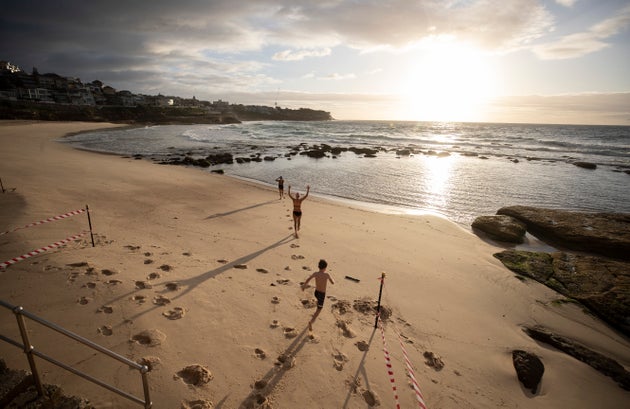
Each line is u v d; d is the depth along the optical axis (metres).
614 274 9.88
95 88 143.00
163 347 5.55
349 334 6.52
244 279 8.37
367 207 18.00
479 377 5.79
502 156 41.38
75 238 9.93
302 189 21.91
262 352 5.75
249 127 112.69
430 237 13.16
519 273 10.34
